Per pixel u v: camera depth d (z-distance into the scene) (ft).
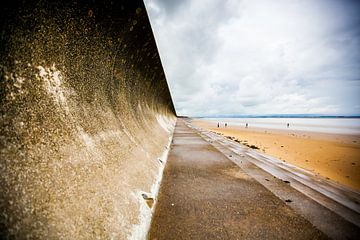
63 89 6.92
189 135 41.63
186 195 10.33
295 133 80.38
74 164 5.90
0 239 3.20
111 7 8.98
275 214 8.54
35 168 4.53
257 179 13.26
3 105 4.31
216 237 6.86
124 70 14.57
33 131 4.96
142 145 14.48
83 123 7.70
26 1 4.88
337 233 7.28
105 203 6.03
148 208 8.11
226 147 27.22
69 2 6.48
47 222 4.06
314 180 14.67
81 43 8.00
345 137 66.49
